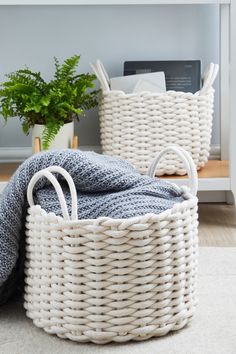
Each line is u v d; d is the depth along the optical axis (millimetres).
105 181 1736
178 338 1664
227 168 2723
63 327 1646
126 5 2852
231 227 2564
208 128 2635
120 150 2576
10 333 1711
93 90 2871
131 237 1573
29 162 1732
